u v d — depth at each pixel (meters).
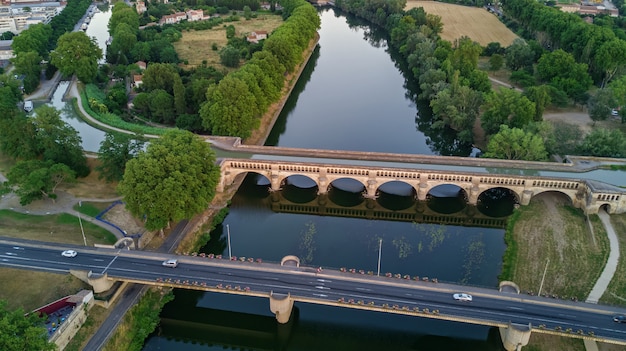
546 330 148.00
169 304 177.12
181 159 197.38
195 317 173.75
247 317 173.25
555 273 185.62
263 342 168.25
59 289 166.12
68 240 192.88
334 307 173.62
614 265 188.00
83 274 169.38
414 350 161.12
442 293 163.12
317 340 165.88
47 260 178.38
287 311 162.12
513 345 150.12
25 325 134.62
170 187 187.38
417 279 168.88
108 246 185.62
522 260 193.12
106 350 150.75
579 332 146.62
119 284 170.88
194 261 178.25
